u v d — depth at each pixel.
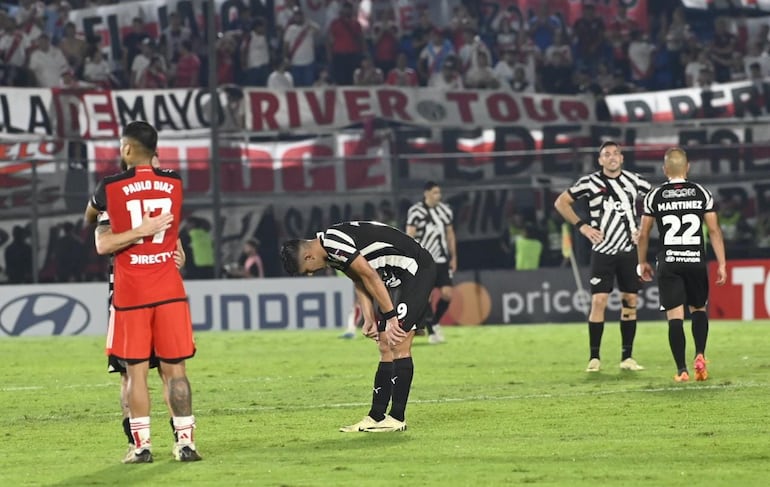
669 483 20.31
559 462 22.88
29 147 80.94
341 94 87.94
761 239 80.50
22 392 40.84
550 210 79.38
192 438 23.95
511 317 73.81
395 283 27.73
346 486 20.41
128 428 24.62
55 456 25.45
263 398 37.09
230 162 74.44
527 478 21.02
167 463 23.58
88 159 76.69
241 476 21.72
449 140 87.31
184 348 23.45
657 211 37.69
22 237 76.94
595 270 42.12
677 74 93.00
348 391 38.62
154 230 22.83
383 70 92.44
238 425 30.30
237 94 86.19
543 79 92.75
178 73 89.25
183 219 78.44
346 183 80.50
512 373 43.16
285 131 86.00
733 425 27.84
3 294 71.56
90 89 84.69
